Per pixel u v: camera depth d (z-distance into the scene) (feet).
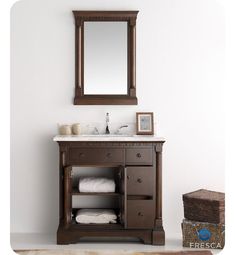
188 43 10.87
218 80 10.90
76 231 9.91
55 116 10.89
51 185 10.95
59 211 10.20
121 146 9.89
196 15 10.85
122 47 10.81
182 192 10.91
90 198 10.91
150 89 10.87
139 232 9.90
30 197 10.95
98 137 9.98
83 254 9.32
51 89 10.87
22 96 10.87
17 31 10.81
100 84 10.84
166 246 9.91
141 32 10.84
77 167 10.88
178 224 10.91
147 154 9.90
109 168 10.90
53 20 10.82
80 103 10.77
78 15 10.71
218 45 10.87
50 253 9.37
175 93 10.89
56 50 10.85
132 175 9.86
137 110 10.88
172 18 10.84
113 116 10.90
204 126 10.92
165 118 10.89
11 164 10.91
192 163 10.92
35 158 10.91
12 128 10.90
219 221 9.71
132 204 9.84
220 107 10.91
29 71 10.85
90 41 10.81
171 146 10.91
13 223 10.94
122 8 10.80
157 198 9.91
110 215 10.02
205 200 9.77
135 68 10.80
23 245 9.93
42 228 10.96
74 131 10.65
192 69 10.89
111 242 10.16
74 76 10.88
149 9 10.82
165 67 10.87
